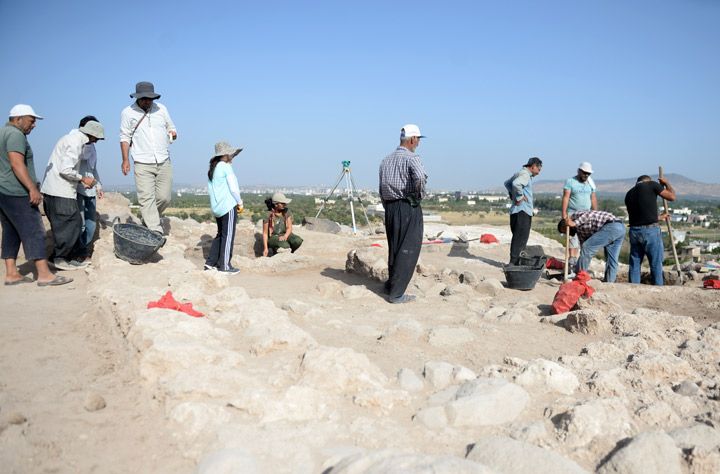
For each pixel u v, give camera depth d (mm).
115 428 2938
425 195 6258
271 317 4645
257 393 3131
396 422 3121
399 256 6273
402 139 6371
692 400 3537
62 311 5148
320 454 2721
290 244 10164
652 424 3180
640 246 8672
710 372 4109
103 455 2691
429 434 3004
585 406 3098
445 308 6145
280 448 2717
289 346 3984
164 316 4184
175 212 56469
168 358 3465
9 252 6246
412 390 3564
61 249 7000
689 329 4898
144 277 6297
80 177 6840
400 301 6434
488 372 3818
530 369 3695
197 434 2857
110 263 6906
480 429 3094
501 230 16500
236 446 2705
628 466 2635
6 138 5852
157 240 7555
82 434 2852
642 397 3549
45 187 6785
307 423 3031
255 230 11117
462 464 2441
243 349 4035
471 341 4680
